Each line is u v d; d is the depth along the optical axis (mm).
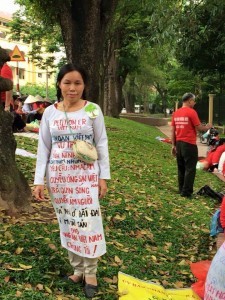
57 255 4195
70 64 3617
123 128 18344
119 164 9883
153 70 45188
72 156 3582
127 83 49000
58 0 10477
